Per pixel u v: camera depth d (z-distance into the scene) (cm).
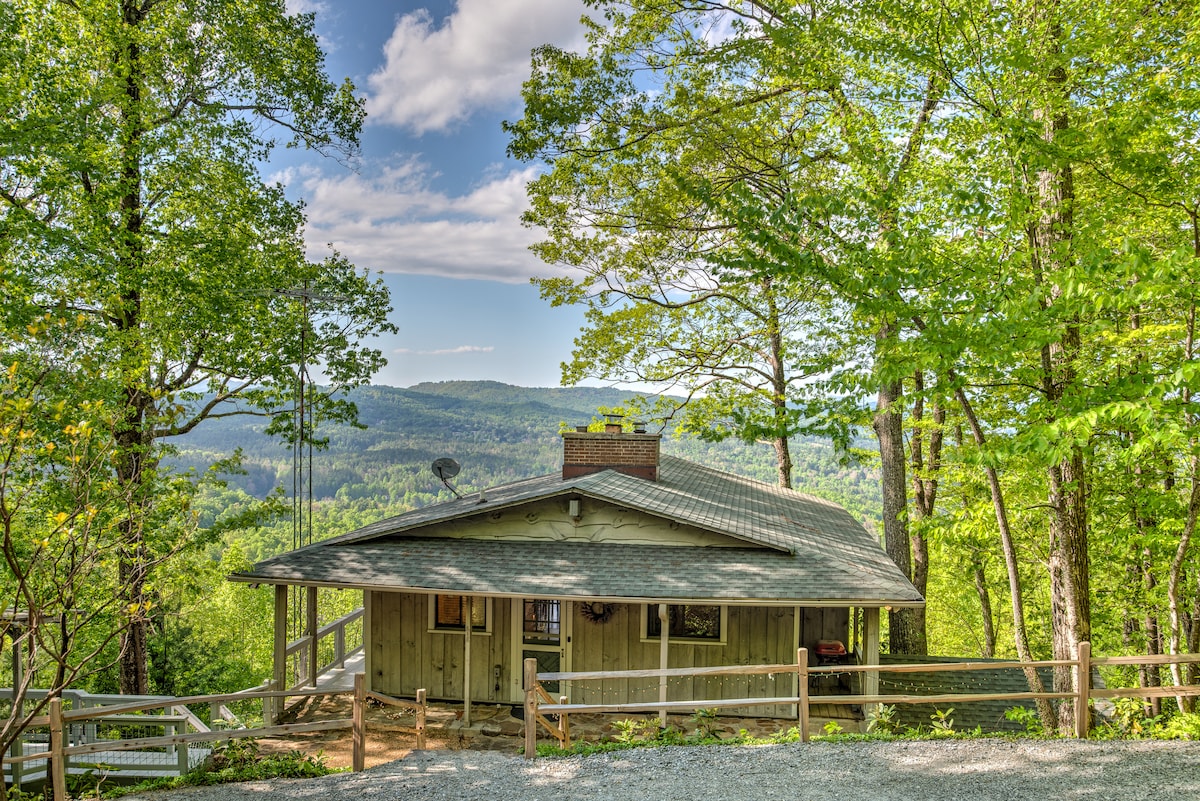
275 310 2009
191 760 1043
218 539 1504
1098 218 907
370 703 1319
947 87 959
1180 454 1134
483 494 1554
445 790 771
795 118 1803
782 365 2428
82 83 1470
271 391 2048
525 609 1331
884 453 1883
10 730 752
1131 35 946
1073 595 993
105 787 991
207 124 1677
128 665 1664
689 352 2448
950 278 859
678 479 1789
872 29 1014
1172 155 948
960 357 869
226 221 1739
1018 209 863
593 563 1240
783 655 1275
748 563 1227
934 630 3503
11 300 1294
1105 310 1015
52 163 1438
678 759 827
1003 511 1049
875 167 1060
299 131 1950
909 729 955
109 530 938
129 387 1446
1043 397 909
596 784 759
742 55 1538
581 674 858
